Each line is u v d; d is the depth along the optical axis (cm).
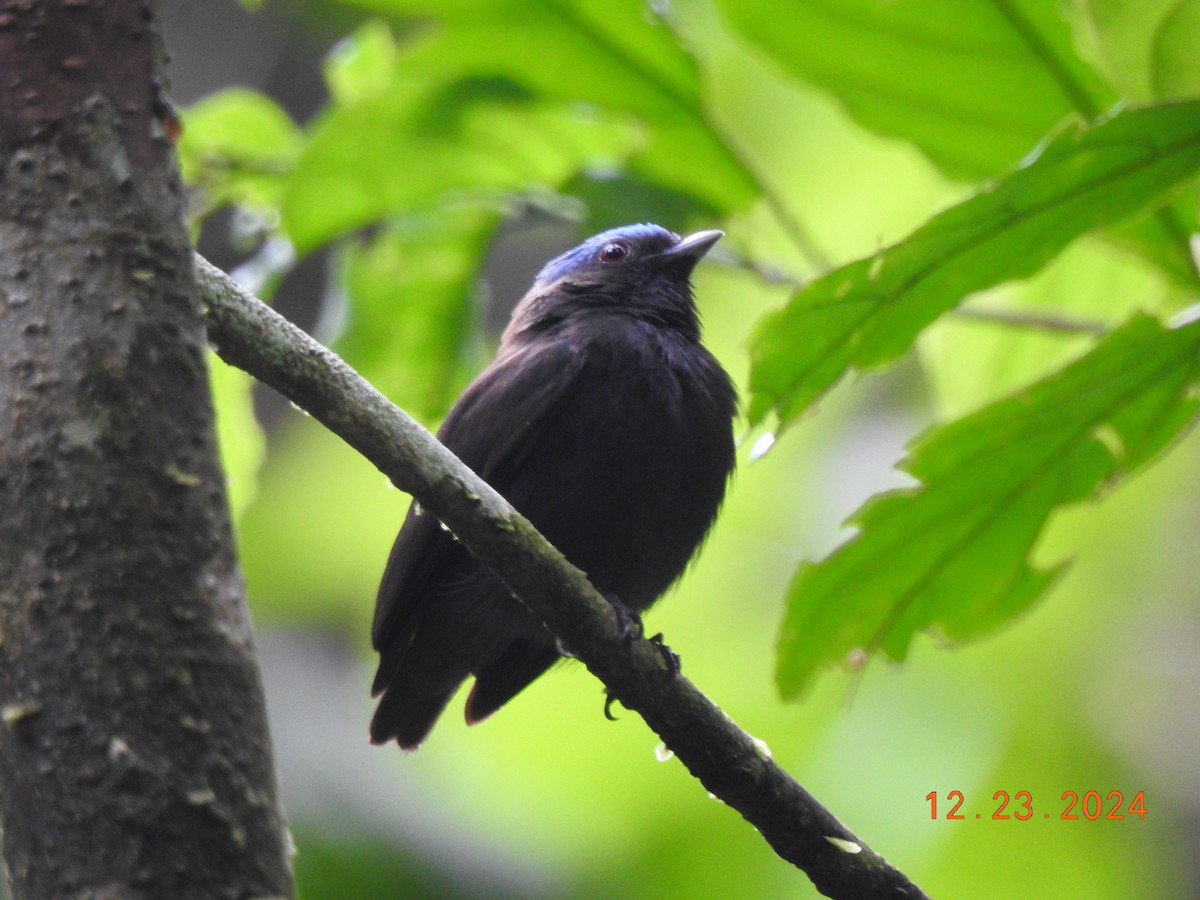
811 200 1209
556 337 939
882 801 1267
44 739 376
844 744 1295
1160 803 1276
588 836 1306
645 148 1078
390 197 1100
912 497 785
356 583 1527
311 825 1292
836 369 744
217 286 556
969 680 1314
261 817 386
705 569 1399
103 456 395
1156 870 1253
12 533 390
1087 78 900
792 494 1421
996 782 1279
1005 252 704
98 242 416
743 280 1391
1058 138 643
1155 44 757
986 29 898
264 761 394
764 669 1359
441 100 1062
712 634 1384
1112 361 729
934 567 820
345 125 1055
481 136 1088
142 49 443
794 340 726
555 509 881
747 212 1083
